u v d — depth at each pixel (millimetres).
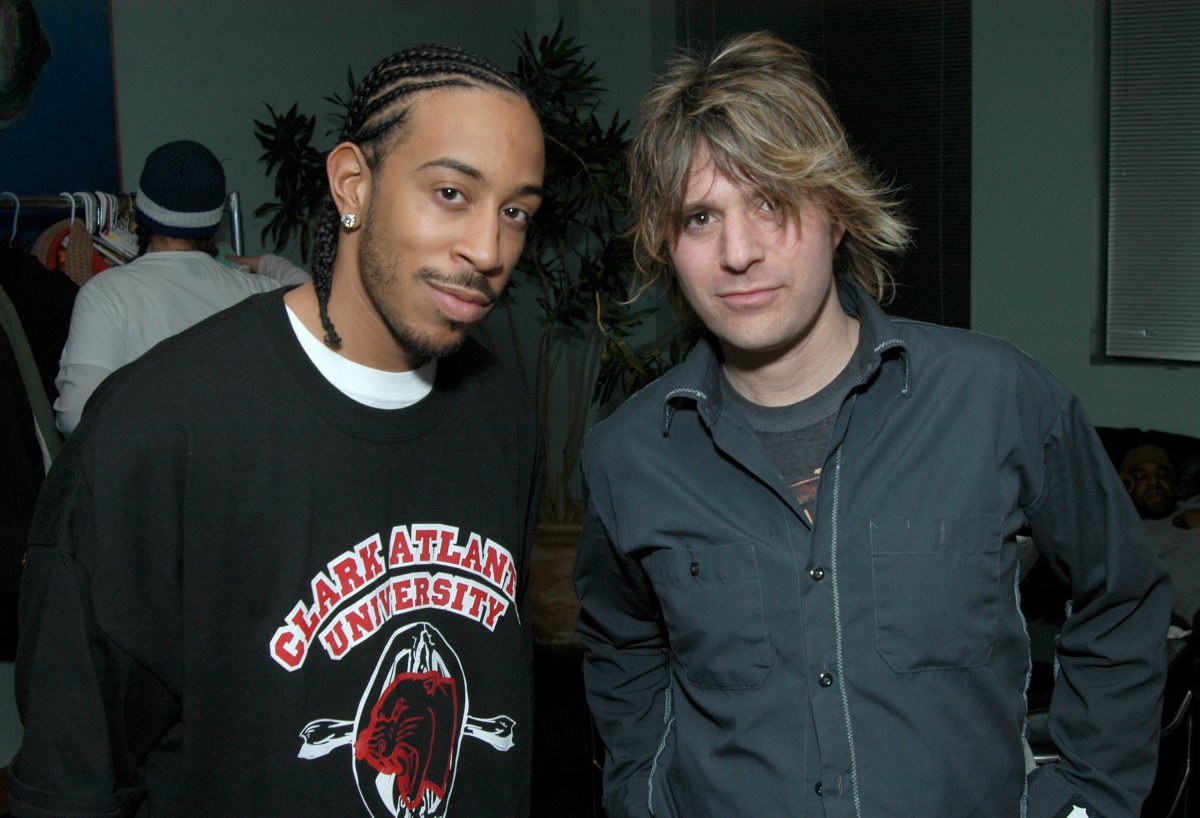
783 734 1143
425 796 1053
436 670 1064
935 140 4836
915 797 1101
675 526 1225
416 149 918
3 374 2170
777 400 1216
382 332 1000
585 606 1449
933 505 1149
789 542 1166
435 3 4816
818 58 5113
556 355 5129
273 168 4020
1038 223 4539
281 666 972
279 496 983
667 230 1158
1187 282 4406
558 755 3365
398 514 1051
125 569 919
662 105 1153
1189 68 4281
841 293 1298
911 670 1120
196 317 2334
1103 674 1305
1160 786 2223
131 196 2713
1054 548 1286
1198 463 3959
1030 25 4441
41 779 909
